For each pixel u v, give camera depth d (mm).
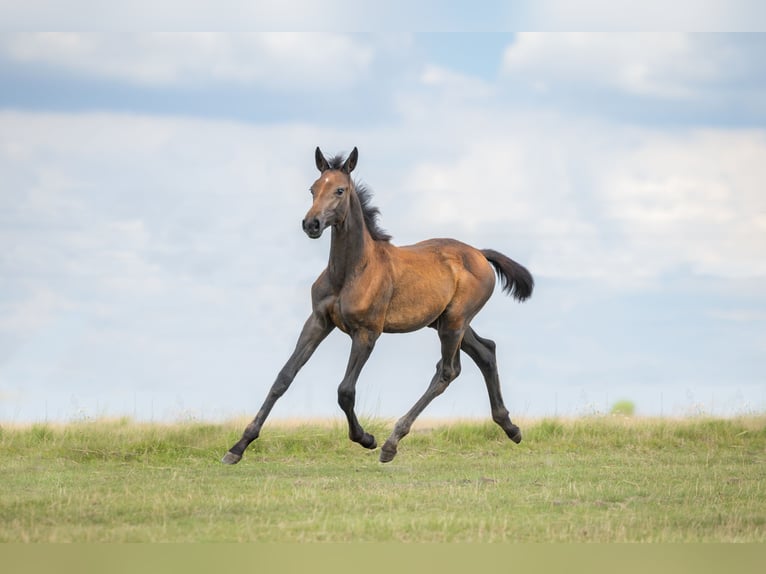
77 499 12227
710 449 18453
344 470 15578
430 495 12914
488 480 14398
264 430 18234
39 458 16375
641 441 18891
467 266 16656
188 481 14086
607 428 19688
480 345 17328
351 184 14836
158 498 12359
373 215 15438
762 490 13648
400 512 11727
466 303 16500
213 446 17438
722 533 10828
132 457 16656
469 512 11797
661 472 15367
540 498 12852
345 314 14977
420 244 16672
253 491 13203
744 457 17453
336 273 14969
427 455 17516
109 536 10242
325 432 18406
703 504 12539
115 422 19375
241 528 10672
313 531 10562
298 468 15773
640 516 11680
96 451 16766
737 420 20453
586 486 13820
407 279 15602
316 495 12773
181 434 17828
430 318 15969
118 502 12078
